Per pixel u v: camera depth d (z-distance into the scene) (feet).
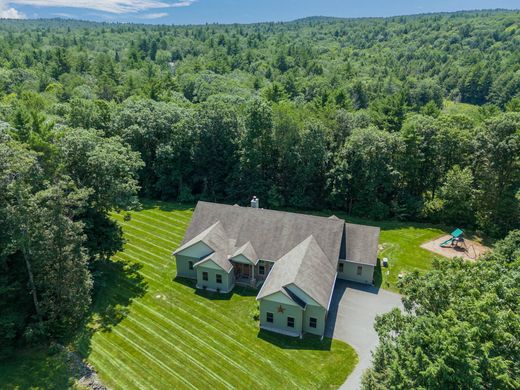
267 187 177.06
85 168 110.73
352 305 101.19
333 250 106.22
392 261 125.49
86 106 198.08
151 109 195.72
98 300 101.30
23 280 85.61
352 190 168.35
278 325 91.61
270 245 110.42
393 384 50.85
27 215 74.54
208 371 78.89
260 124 167.43
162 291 106.63
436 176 168.66
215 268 104.99
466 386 44.75
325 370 79.36
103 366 79.30
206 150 178.70
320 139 165.48
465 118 173.78
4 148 75.87
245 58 520.83
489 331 49.19
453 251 133.69
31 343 84.23
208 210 121.70
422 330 51.80
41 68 409.28
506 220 147.23
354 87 346.95
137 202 121.49
